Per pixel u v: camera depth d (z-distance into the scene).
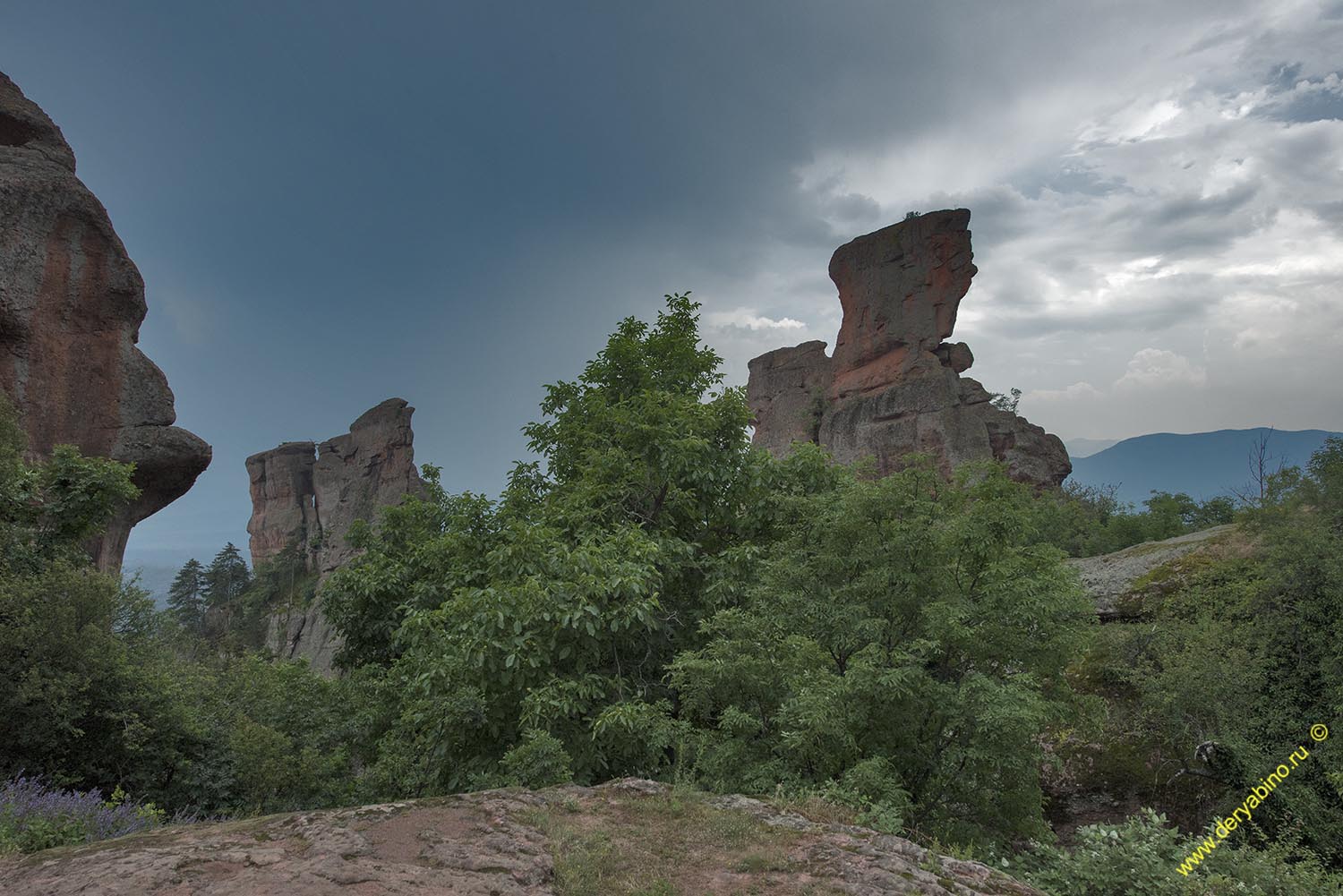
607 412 15.36
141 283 24.91
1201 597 19.98
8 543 12.69
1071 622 10.87
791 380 88.50
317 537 102.56
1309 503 20.52
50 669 10.56
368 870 4.10
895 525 10.32
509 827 5.09
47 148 24.50
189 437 25.28
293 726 15.86
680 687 9.57
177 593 105.19
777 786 7.42
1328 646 15.72
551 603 9.72
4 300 21.17
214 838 4.62
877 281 75.56
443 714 9.67
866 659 8.92
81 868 4.00
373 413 102.31
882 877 4.57
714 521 15.32
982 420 64.44
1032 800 10.10
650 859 4.79
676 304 18.53
